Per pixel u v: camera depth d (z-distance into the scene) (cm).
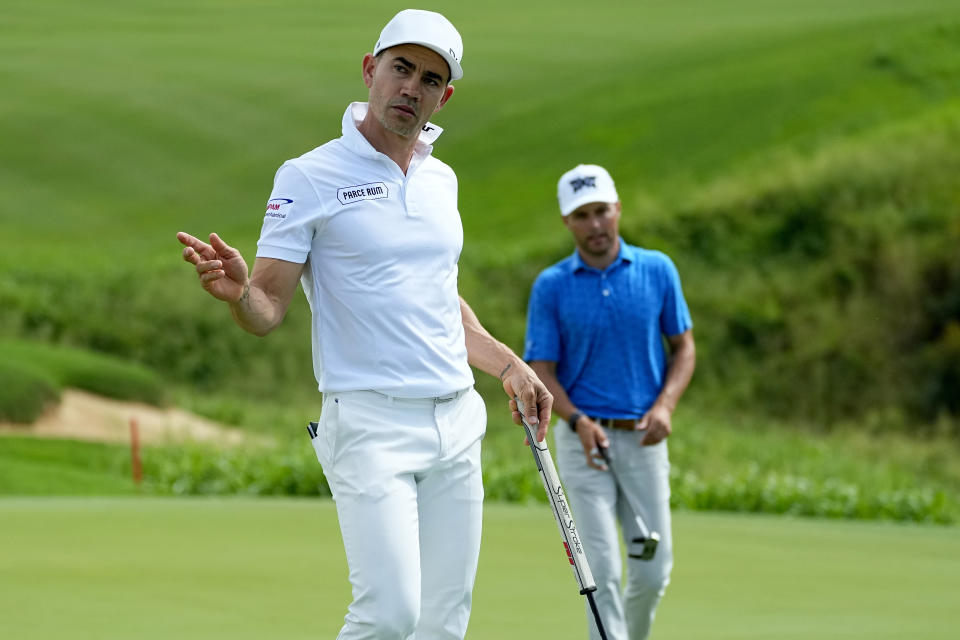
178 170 13288
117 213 12331
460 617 1266
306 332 9994
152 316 9850
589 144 13500
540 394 1305
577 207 1853
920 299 9906
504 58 16488
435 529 1245
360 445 1195
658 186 11981
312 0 19850
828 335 9912
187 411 7794
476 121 14625
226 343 9781
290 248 1201
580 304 1859
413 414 1209
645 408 1862
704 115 13475
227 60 15950
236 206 12625
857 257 10300
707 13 18562
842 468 6425
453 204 1275
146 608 2047
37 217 12019
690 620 2053
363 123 1248
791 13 17962
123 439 6406
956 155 11081
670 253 10706
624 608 1847
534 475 4653
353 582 1184
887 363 9700
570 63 16188
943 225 10250
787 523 3581
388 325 1202
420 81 1209
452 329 1252
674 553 2880
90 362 7362
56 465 5372
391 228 1211
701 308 10244
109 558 2594
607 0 19888
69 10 18425
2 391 6400
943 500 4753
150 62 15775
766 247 10681
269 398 9331
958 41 14250
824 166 11244
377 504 1175
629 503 1855
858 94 13212
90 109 14212
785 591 2352
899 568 2667
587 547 1795
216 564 2534
